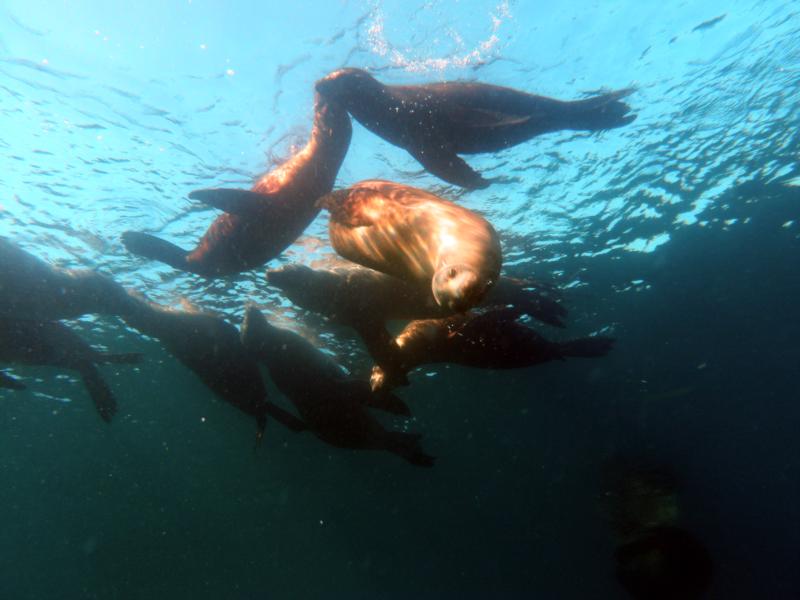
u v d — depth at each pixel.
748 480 49.41
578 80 7.27
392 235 2.75
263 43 6.18
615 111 5.76
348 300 7.09
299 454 29.00
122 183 8.34
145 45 6.21
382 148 7.71
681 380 26.50
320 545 61.94
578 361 21.16
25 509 36.94
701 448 39.00
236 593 66.31
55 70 6.46
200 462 32.12
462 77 6.68
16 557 51.62
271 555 66.38
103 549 51.25
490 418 26.95
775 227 15.69
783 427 36.38
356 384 10.67
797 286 19.56
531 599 59.00
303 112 6.88
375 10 5.87
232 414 23.97
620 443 31.98
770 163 12.13
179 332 10.87
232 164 7.86
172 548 55.16
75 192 8.48
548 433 30.52
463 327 8.61
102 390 8.62
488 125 5.05
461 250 2.15
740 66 8.09
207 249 7.11
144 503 41.09
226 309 13.15
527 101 5.34
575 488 40.94
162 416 24.36
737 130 10.23
